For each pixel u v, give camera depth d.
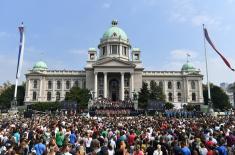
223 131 23.56
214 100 160.12
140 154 16.31
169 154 18.12
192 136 21.64
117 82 150.50
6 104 158.12
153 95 113.75
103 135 23.30
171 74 158.38
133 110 92.56
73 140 21.94
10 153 14.77
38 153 17.38
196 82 156.50
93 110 93.31
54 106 126.69
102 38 168.12
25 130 27.23
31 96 151.38
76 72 157.62
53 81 155.38
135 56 155.75
